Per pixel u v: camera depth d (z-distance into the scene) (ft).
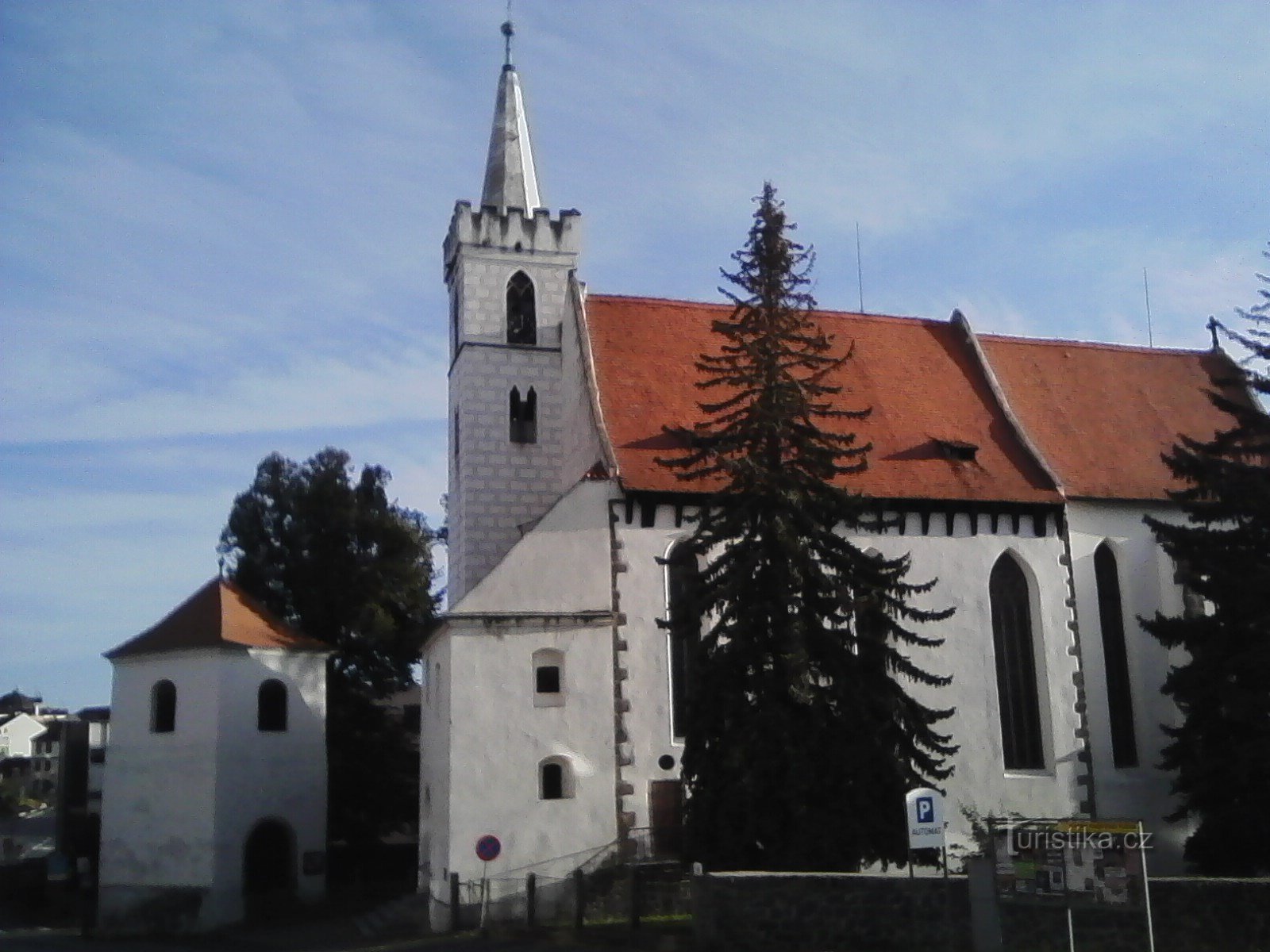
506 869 114.01
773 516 98.89
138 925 149.59
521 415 156.35
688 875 109.91
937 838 79.56
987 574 129.70
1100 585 134.31
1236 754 105.09
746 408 103.86
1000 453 137.39
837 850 94.68
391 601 188.55
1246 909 78.79
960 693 126.21
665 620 116.98
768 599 98.17
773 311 102.78
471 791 115.03
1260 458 130.62
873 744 96.68
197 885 148.56
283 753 156.66
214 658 153.28
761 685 97.04
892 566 103.30
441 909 115.03
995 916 79.20
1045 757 127.54
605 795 116.78
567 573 120.88
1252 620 104.88
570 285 146.51
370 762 181.78
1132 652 132.36
